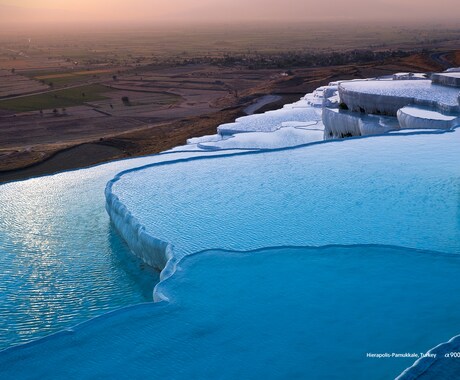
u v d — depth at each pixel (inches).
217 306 306.3
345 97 911.7
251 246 397.1
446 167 556.1
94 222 532.1
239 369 256.8
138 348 273.0
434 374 224.5
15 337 342.6
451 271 339.6
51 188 648.4
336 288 322.3
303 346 269.7
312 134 1034.1
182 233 426.3
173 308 305.7
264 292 320.2
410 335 275.0
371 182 519.8
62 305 380.2
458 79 927.7
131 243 454.3
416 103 813.9
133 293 392.5
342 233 409.1
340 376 248.4
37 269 431.5
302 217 443.8
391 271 341.1
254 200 489.4
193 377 252.7
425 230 408.8
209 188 530.3
